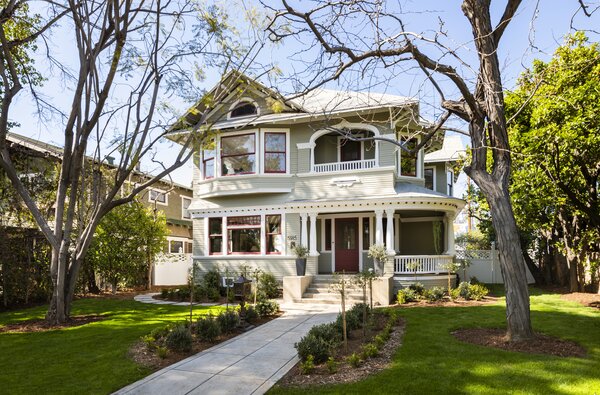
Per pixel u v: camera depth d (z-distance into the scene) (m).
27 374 6.60
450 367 6.33
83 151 11.30
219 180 18.59
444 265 16.61
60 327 10.43
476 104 8.57
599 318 10.27
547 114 12.51
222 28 11.41
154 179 11.45
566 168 13.07
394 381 5.81
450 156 22.05
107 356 7.53
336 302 14.84
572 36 13.43
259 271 17.19
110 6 10.58
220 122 18.62
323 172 17.55
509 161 8.59
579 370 6.06
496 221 8.26
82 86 10.74
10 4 10.00
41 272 15.88
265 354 7.74
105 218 18.20
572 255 16.47
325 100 18.27
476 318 10.37
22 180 16.19
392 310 11.45
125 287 20.98
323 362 6.98
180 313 12.55
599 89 11.49
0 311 13.66
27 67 14.95
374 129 17.16
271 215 18.14
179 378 6.38
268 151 18.25
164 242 21.05
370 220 18.56
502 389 5.43
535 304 13.12
